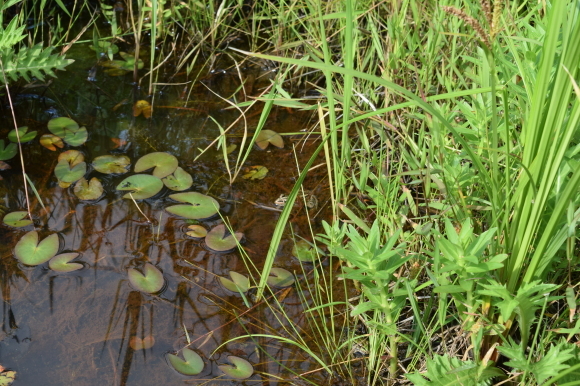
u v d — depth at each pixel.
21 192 3.01
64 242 2.93
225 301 2.87
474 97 2.85
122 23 3.46
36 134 3.14
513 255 2.67
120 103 3.25
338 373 2.78
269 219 3.01
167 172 3.08
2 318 2.81
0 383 2.73
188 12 3.44
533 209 2.63
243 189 3.07
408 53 3.05
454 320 2.82
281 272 2.92
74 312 2.83
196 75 3.35
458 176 2.80
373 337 2.79
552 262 2.77
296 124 3.24
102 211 2.99
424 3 3.04
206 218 3.00
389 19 3.08
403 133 3.04
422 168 2.88
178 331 2.82
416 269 2.76
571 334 2.66
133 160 3.11
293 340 2.82
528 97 2.71
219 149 3.15
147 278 2.88
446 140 2.91
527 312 2.65
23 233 2.94
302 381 2.77
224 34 3.41
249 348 2.80
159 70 3.35
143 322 2.82
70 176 3.05
